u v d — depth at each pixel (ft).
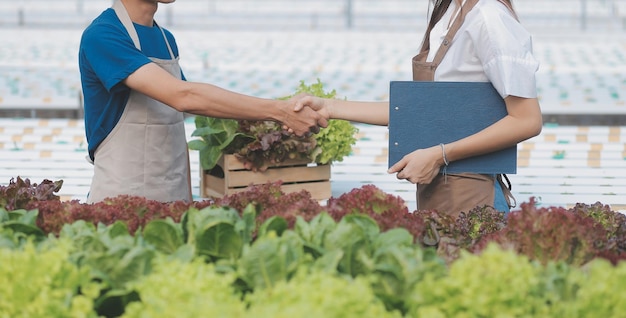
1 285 6.98
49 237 8.51
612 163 18.52
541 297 7.20
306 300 6.48
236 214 8.70
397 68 35.68
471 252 9.06
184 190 12.84
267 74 34.09
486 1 11.34
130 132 12.10
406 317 6.94
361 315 6.50
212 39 46.78
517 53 11.02
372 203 9.77
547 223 8.60
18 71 34.19
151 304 6.62
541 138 21.01
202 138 16.10
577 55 39.93
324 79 32.71
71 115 26.37
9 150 19.84
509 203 12.50
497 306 6.76
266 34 49.44
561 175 17.43
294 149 15.52
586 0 57.98
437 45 11.76
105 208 9.90
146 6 12.06
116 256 7.58
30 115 26.43
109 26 11.64
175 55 12.95
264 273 7.46
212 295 6.73
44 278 6.94
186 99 11.60
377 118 12.78
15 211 9.48
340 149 15.83
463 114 11.44
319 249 7.94
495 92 11.37
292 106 12.36
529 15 56.54
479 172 11.61
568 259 8.61
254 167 15.56
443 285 6.86
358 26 53.83
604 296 6.82
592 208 10.45
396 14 58.23
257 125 15.53
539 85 30.73
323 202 15.99
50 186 11.34
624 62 37.17
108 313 7.49
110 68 11.52
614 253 9.17
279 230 8.76
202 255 8.21
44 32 49.57
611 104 26.20
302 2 60.34
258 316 6.17
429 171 11.44
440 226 10.02
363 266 7.86
